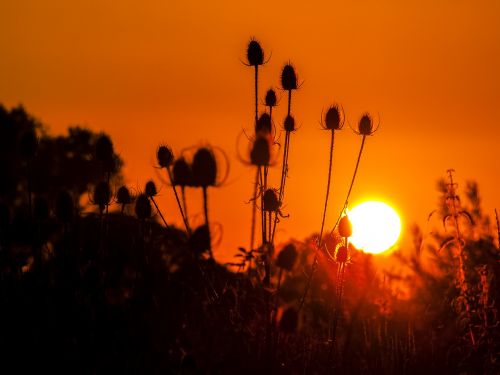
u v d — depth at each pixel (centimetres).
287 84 2702
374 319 3114
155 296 2303
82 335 2178
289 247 2083
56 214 2347
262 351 2197
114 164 2483
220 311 2217
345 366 2442
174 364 2194
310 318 2827
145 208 2431
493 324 2914
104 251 2408
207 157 2023
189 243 2053
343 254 2433
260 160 2052
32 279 2259
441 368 2797
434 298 3509
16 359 2119
